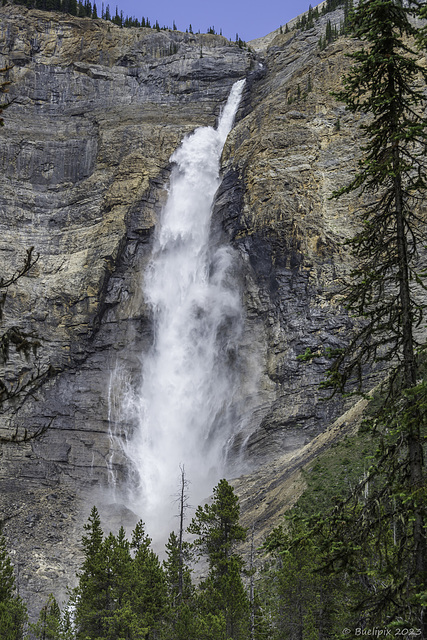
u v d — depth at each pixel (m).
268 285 104.12
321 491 58.84
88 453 103.38
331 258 102.06
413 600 11.80
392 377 14.16
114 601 40.41
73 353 113.00
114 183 129.75
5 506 90.19
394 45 15.16
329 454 66.62
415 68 14.92
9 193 129.38
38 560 76.94
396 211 14.59
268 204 109.69
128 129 136.75
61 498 94.06
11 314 113.81
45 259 123.94
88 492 98.62
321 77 124.06
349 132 114.81
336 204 107.44
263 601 40.97
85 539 43.59
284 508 61.00
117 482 101.06
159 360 111.38
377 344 14.23
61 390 108.62
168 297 116.19
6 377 104.31
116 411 108.31
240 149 123.81
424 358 13.69
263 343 100.69
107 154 134.75
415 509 12.42
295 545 13.68
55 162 136.00
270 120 122.31
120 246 121.62
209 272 113.31
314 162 113.25
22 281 118.44
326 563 13.74
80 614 39.81
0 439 12.19
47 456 100.75
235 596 36.50
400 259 14.39
